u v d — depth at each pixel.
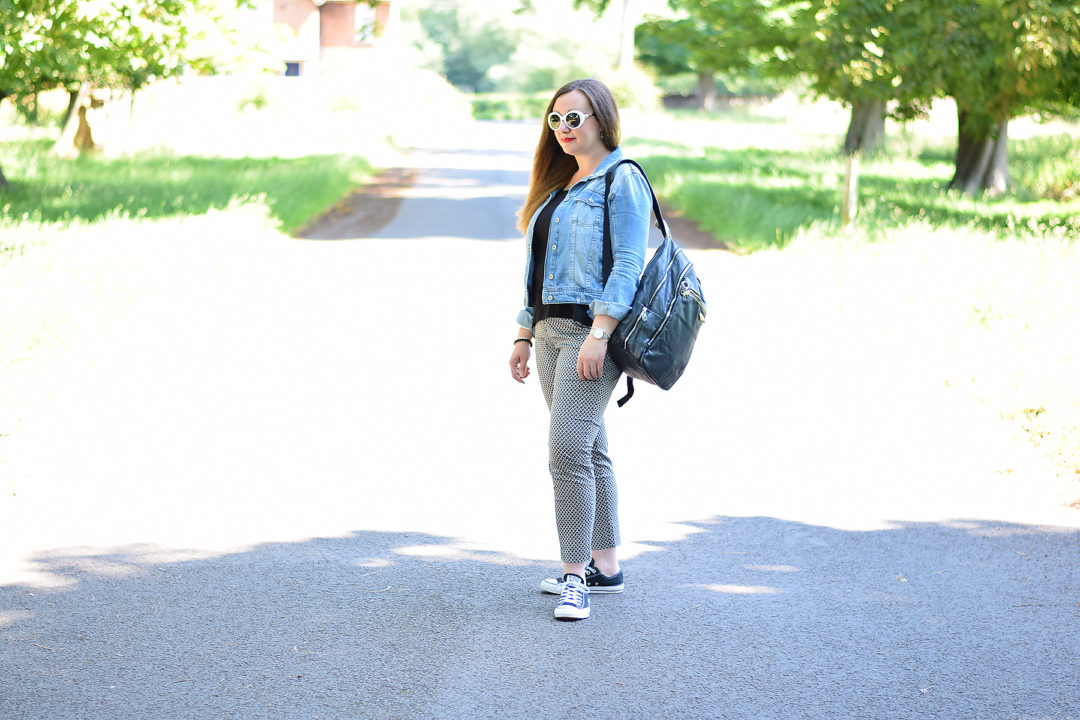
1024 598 3.93
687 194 19.67
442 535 4.53
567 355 3.75
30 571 4.03
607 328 3.61
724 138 42.75
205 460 5.42
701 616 3.76
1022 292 9.45
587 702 3.13
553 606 3.83
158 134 33.47
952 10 17.03
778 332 8.76
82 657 3.35
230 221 13.98
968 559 4.31
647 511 4.88
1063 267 10.51
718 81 80.00
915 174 27.12
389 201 19.41
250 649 3.44
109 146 27.78
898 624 3.70
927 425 6.24
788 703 3.14
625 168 3.73
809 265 11.62
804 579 4.10
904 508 4.91
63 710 3.02
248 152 28.72
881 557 4.33
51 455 5.38
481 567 4.20
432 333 8.62
